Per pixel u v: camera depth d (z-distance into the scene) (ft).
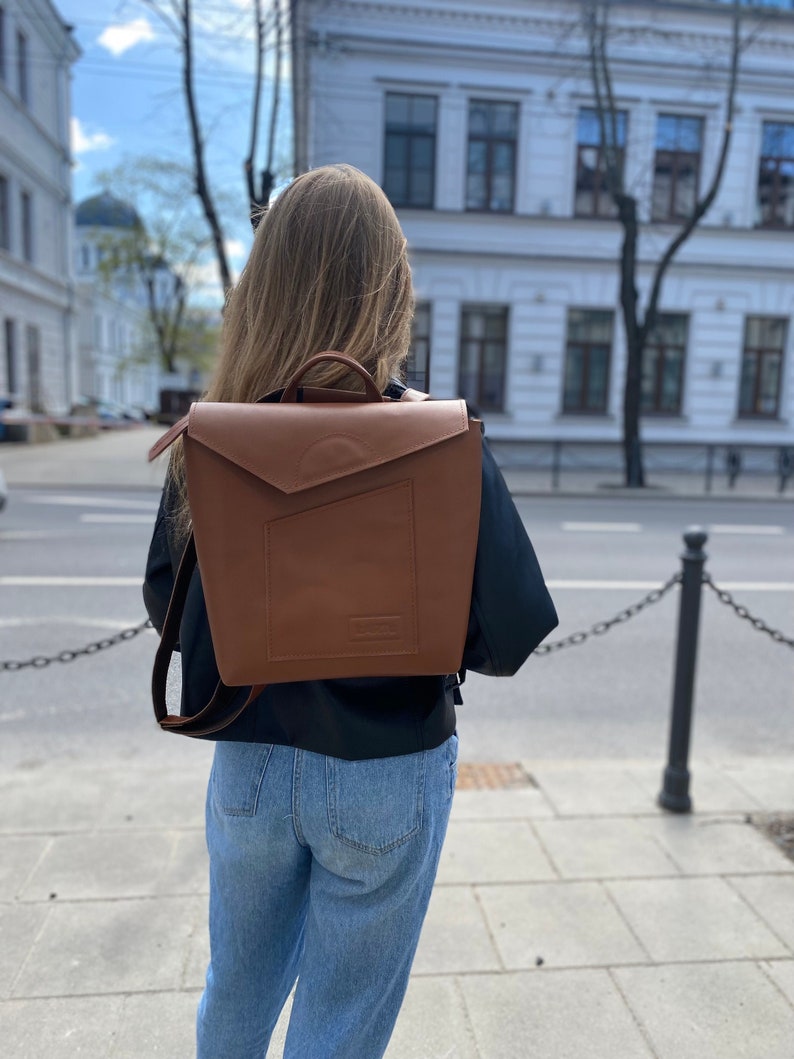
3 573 22.82
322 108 54.90
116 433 104.99
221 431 3.34
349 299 3.80
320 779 3.64
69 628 17.70
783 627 19.20
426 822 3.77
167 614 3.71
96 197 98.02
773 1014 6.49
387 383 3.87
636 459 50.93
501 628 3.56
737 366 62.03
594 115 58.59
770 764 11.49
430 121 56.70
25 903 7.66
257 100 36.91
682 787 9.77
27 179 85.71
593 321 60.70
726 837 9.18
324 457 3.35
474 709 13.94
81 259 194.49
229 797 3.82
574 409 61.36
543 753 12.17
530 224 58.49
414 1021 6.35
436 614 3.42
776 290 61.57
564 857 8.70
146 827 9.13
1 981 6.64
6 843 8.74
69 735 12.35
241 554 3.34
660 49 57.41
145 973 6.77
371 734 3.57
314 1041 3.90
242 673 3.36
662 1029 6.31
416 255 57.82
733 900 7.97
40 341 91.45
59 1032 6.13
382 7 54.39
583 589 22.53
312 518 3.35
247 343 3.91
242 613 3.35
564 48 56.24
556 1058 6.03
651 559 26.96
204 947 7.12
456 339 59.31
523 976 6.87
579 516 37.76
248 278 3.97
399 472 3.39
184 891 7.91
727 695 14.78
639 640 18.01
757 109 59.21
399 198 57.36
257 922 4.08
